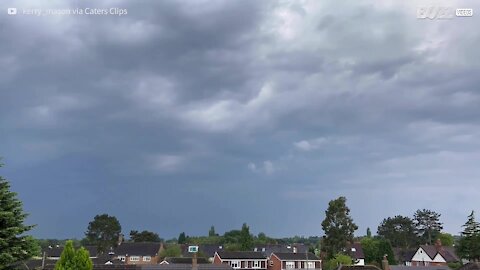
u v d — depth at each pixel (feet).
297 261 320.29
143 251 391.04
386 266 238.07
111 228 549.54
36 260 265.75
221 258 316.81
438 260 364.38
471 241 266.77
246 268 320.09
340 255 317.22
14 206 102.17
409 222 552.41
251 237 410.93
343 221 334.85
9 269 100.94
